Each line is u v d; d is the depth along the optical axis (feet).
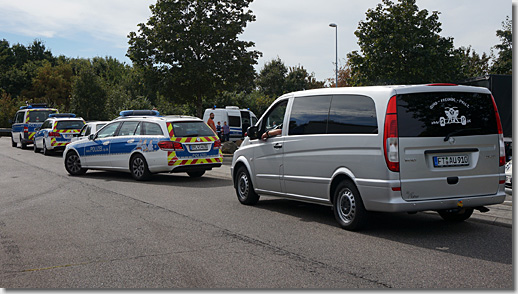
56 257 18.54
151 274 16.33
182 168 41.52
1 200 32.58
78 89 137.69
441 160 21.15
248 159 30.07
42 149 81.05
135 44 80.59
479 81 52.65
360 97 22.36
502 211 26.73
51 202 31.55
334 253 18.81
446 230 22.88
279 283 15.29
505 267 16.81
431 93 21.26
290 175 26.40
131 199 32.73
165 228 23.53
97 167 46.26
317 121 24.68
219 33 78.69
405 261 17.63
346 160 22.59
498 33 109.29
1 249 19.83
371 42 76.33
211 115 71.41
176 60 79.30
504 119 50.60
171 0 78.89
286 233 22.38
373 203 21.31
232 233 22.39
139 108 145.89
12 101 161.68
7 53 250.37
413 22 74.95
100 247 19.94
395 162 20.58
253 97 176.04
